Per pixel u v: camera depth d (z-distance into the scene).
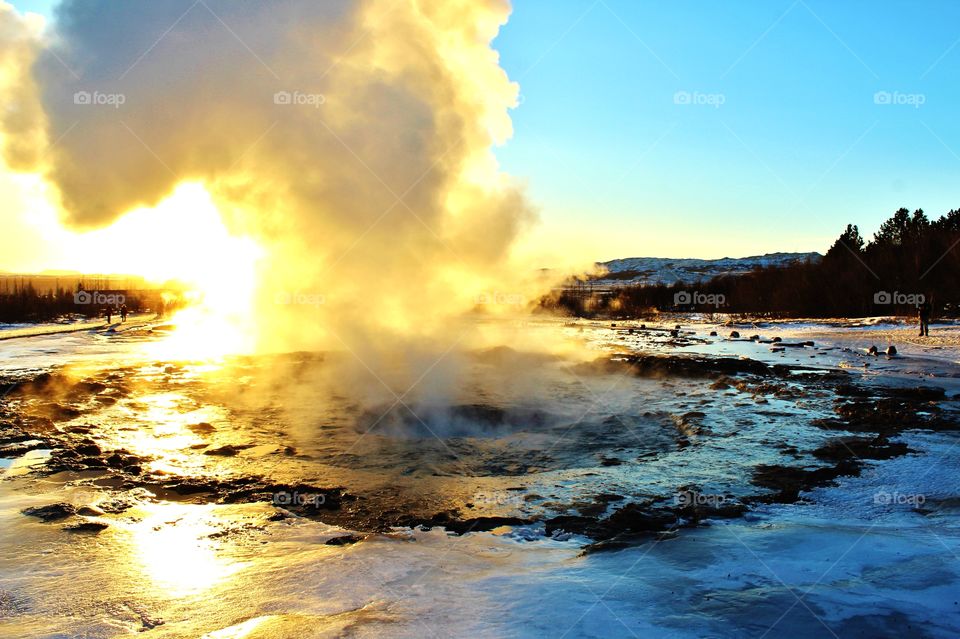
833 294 47.12
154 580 5.42
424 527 7.26
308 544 6.48
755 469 9.36
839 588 5.11
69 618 4.68
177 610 4.83
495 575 5.55
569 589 5.15
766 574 5.45
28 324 45.78
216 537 6.62
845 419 12.46
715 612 4.70
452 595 5.07
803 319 43.41
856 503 7.70
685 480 8.91
